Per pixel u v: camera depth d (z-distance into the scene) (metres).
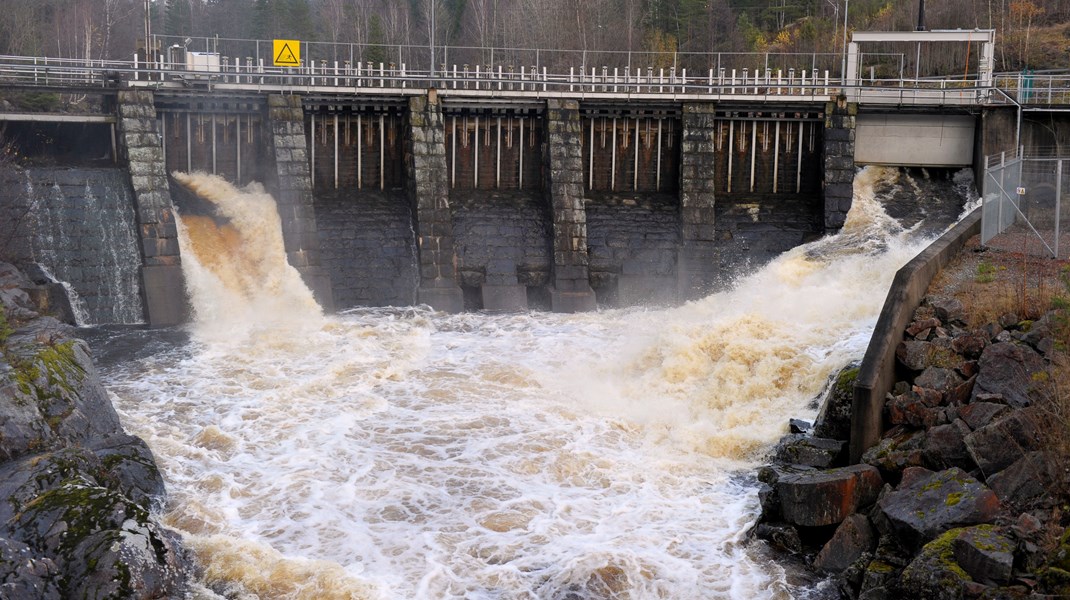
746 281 45.44
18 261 42.09
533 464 28.41
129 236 44.75
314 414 32.31
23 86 45.88
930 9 88.69
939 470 23.14
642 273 49.59
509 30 94.75
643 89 70.19
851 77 54.31
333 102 50.91
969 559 18.88
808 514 23.31
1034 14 87.12
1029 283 29.66
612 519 25.19
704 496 26.44
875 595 20.19
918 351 26.81
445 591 21.83
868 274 40.16
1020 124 50.53
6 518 22.06
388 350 39.72
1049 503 20.16
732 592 21.91
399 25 106.50
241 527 24.72
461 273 48.84
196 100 49.25
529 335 42.53
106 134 49.31
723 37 95.19
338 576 22.12
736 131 54.25
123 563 20.77
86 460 24.59
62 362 29.28
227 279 45.25
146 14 51.75
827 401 27.69
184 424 31.23
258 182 50.69
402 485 27.08
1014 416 22.09
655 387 33.47
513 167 54.09
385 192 52.50
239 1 123.19
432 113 50.47
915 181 53.06
